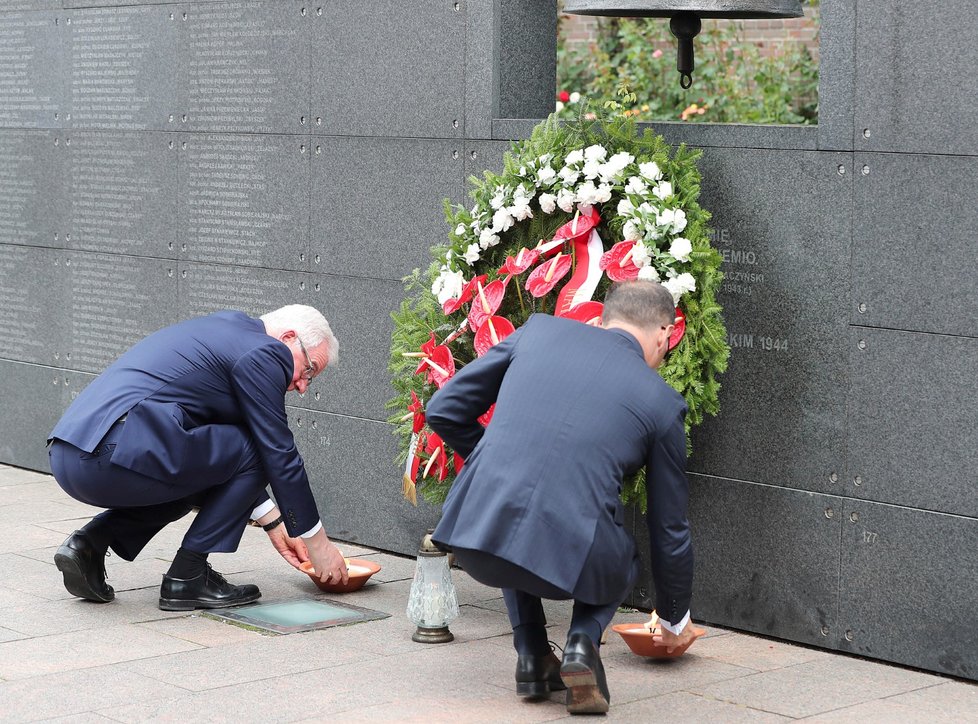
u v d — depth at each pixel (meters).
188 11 6.51
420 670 4.28
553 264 4.62
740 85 10.64
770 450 4.70
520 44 5.48
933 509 4.33
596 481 3.73
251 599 5.01
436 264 5.14
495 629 4.75
